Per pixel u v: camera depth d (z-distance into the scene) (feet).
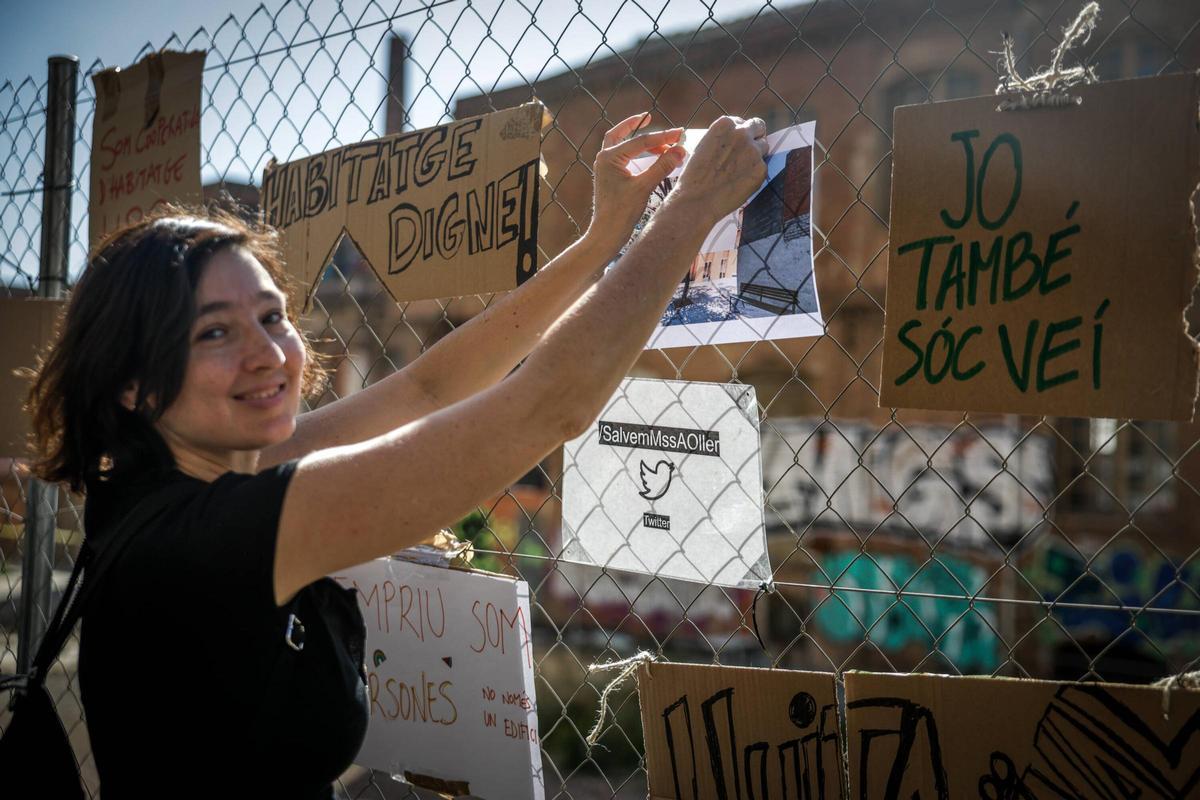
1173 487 24.17
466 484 3.09
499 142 5.30
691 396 4.83
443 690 5.37
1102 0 19.60
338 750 3.38
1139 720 3.66
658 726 4.66
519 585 5.05
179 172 7.08
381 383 4.83
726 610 27.25
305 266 6.28
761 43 28.02
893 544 26.91
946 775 4.00
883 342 4.08
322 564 3.06
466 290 5.40
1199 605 23.49
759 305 4.54
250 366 3.58
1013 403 3.83
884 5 26.40
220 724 3.12
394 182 5.78
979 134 3.90
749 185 3.89
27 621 7.43
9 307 7.55
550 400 3.18
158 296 3.43
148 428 3.57
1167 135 3.58
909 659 26.08
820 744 4.27
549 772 19.06
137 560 3.18
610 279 3.51
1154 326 3.59
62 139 7.87
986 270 3.88
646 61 29.12
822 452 28.53
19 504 10.27
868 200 28.45
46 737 3.71
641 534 4.97
